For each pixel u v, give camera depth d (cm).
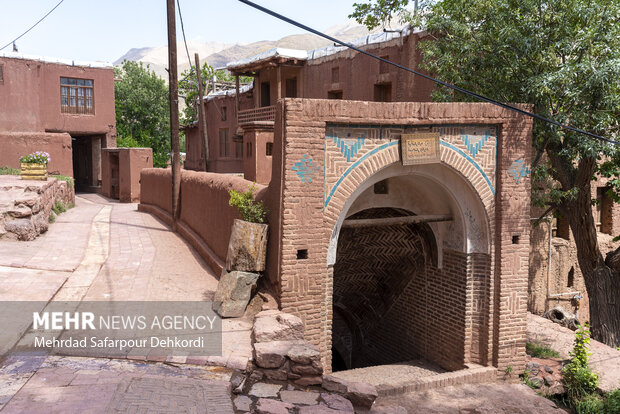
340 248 1216
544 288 1536
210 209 1151
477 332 1052
